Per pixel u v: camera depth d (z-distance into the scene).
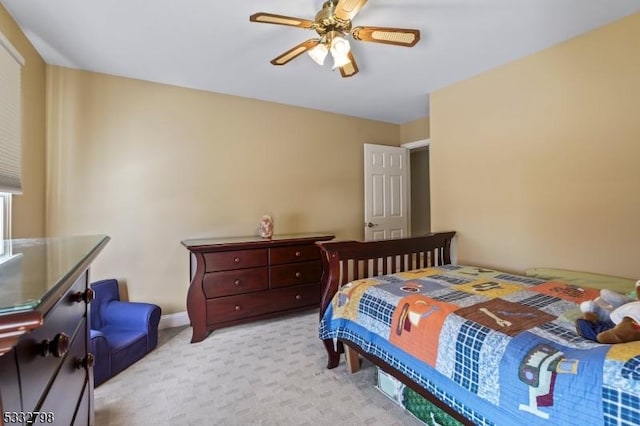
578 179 2.29
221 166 3.34
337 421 1.71
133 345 2.34
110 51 2.40
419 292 1.88
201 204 3.23
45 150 2.56
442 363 1.43
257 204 3.55
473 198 2.99
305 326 3.09
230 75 2.87
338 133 4.15
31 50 2.30
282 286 3.16
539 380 1.09
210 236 3.28
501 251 2.77
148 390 2.00
